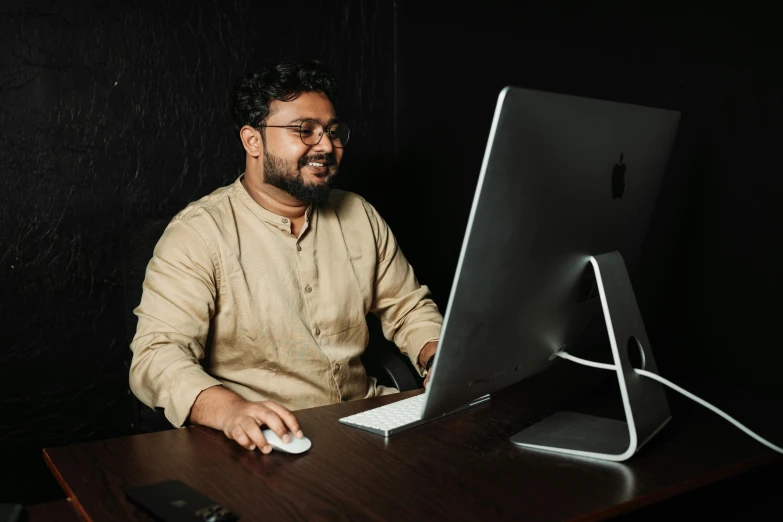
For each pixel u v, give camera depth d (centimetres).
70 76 240
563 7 220
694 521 132
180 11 253
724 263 185
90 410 253
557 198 112
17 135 235
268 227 182
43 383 246
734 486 134
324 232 191
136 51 248
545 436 128
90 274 249
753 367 181
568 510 103
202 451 123
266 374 183
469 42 255
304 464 117
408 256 292
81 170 244
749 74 176
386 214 298
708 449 125
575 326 134
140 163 252
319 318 185
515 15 236
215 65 260
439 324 195
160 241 177
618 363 122
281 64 178
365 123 290
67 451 122
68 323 247
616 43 206
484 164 100
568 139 109
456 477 113
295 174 176
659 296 203
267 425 125
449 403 117
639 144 128
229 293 176
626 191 130
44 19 235
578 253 123
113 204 250
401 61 290
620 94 206
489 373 120
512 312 117
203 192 262
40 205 240
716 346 189
